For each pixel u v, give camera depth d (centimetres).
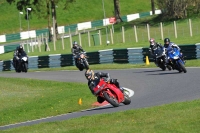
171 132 2747
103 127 3091
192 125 2856
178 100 4203
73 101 5041
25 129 3528
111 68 8688
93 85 4250
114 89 4269
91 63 10144
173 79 5900
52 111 4788
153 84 5747
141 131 2833
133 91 5447
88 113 4262
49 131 3284
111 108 4309
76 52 9012
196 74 6084
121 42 14175
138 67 8275
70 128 3303
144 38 14375
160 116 3256
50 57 10975
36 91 6588
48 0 18612
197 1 17138
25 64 10038
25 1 18875
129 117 3381
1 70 12431
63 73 8906
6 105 5438
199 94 4400
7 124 4522
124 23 18812
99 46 13938
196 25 15150
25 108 4925
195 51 8131
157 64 7112
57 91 6181
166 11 17400
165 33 14575
